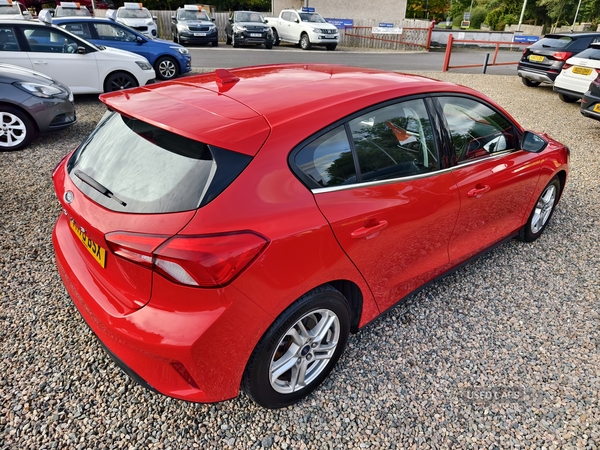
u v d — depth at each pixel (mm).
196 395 1900
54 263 3428
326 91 2324
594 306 3176
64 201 2100
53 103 6141
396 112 2459
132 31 11125
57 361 2510
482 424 2230
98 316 1916
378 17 29906
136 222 1748
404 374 2523
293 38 22000
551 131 8008
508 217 3457
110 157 2068
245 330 1854
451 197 2717
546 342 2807
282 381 2244
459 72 15438
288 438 2127
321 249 2008
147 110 2049
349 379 2479
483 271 3578
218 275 1692
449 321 2975
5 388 2318
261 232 1793
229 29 21234
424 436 2160
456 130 2826
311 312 2104
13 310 2896
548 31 50625
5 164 5453
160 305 1775
